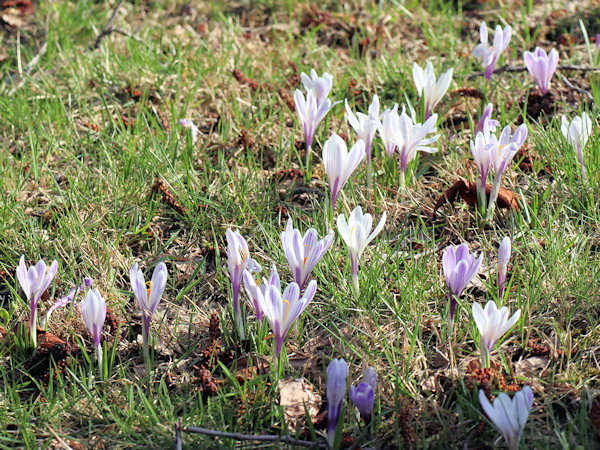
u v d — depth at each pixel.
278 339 2.41
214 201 3.54
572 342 2.63
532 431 2.22
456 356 2.62
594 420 2.20
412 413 2.39
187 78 4.82
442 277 2.93
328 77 3.59
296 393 2.49
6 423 2.47
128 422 2.42
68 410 2.51
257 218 3.33
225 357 2.66
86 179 3.67
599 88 4.21
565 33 5.18
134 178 3.65
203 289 3.09
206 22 6.15
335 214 3.35
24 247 3.27
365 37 5.56
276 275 2.39
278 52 5.25
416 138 3.27
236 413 2.42
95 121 4.37
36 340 2.75
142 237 3.39
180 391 2.59
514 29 5.42
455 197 3.31
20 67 5.03
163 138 4.07
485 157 3.03
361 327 2.75
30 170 3.83
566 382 2.43
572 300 2.78
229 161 3.93
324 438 2.23
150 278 3.19
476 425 2.30
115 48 5.43
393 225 3.30
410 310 2.76
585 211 3.19
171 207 3.50
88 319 2.49
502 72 4.66
